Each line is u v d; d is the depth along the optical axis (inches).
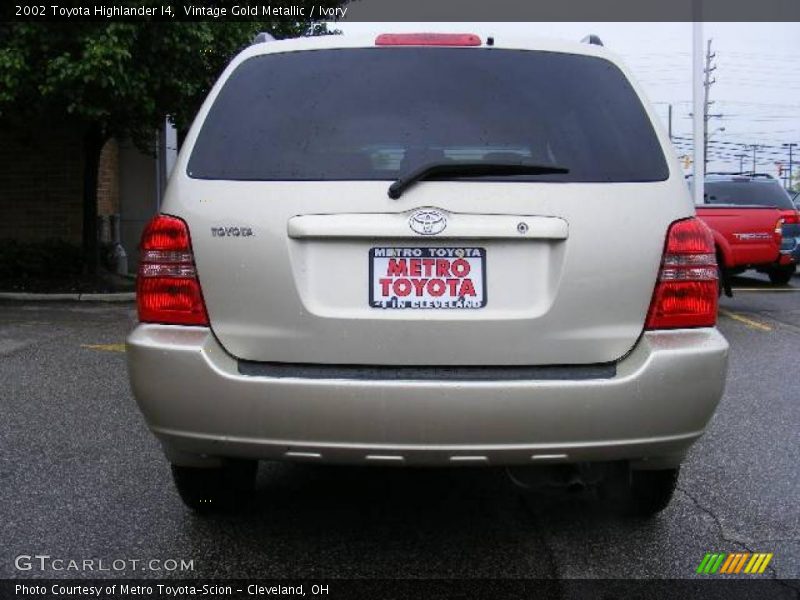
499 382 110.2
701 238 118.3
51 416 212.1
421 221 112.1
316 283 113.6
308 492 160.9
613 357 114.8
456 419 109.7
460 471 172.9
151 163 610.2
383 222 112.3
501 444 111.0
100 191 579.2
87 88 400.5
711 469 174.1
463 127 120.3
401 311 112.7
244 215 114.7
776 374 267.6
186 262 116.3
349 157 117.6
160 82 420.5
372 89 123.8
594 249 113.5
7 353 294.5
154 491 159.6
